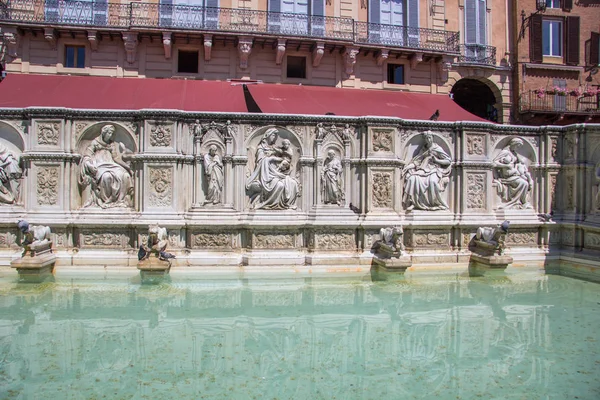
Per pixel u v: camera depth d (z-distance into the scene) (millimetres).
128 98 13586
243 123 9188
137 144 9047
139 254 8484
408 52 20266
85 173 9047
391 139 9461
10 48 17906
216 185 9102
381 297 7758
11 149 9039
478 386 4711
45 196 8891
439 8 21406
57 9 17922
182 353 5430
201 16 18625
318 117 9336
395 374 4969
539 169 10453
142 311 6875
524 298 7816
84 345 5609
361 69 20281
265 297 7668
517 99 23891
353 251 9320
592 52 24859
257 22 19078
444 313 7016
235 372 4965
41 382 4652
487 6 23172
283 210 9234
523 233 10297
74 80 15375
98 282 8266
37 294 7578
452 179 9945
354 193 9500
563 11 24484
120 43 18469
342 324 6496
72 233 8914
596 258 9406
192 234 8969
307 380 4797
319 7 19750
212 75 18938
